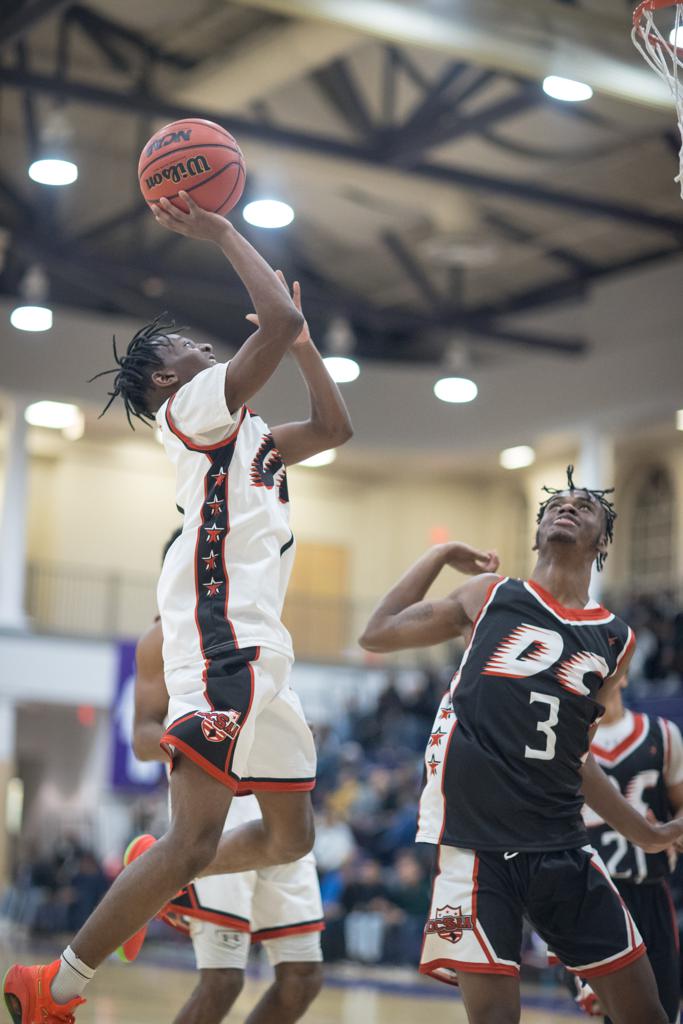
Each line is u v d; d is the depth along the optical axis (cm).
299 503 2541
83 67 1633
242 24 1501
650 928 482
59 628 2342
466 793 378
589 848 385
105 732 2195
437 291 2250
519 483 2502
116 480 2428
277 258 2152
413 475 2547
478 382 2302
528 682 383
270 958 481
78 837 1983
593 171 1780
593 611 399
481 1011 367
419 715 1908
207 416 366
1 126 1794
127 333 2181
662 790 501
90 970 345
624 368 2062
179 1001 912
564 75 933
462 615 417
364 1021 845
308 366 412
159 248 1953
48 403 2159
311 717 2223
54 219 1858
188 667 358
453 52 916
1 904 2016
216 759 349
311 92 1609
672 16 657
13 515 2117
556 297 2169
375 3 881
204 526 366
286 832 398
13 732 2341
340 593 2544
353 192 1889
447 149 1714
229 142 390
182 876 346
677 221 1881
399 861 1480
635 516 2258
